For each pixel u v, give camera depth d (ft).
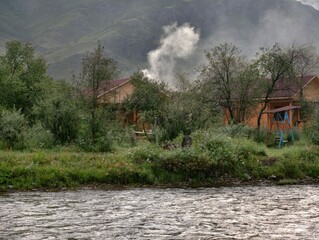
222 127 100.37
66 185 64.44
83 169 68.44
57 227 37.55
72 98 91.71
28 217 41.98
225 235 34.91
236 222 40.01
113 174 68.18
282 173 75.15
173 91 122.01
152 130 95.45
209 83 126.41
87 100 90.74
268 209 47.11
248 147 81.71
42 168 65.92
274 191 62.28
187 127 93.40
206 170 72.02
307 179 74.64
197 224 39.06
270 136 107.55
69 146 86.17
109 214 43.88
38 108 90.63
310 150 83.76
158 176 70.28
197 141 77.10
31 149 81.35
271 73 125.08
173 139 89.10
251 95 124.57
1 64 169.48
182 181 70.18
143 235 34.76
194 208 47.75
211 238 33.86
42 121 90.07
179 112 94.32
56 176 65.46
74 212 44.93
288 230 36.76
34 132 87.35
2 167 64.08
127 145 91.76
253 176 73.92
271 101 151.02
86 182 66.39
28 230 36.32
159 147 79.77
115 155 76.43
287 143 102.99
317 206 49.24
